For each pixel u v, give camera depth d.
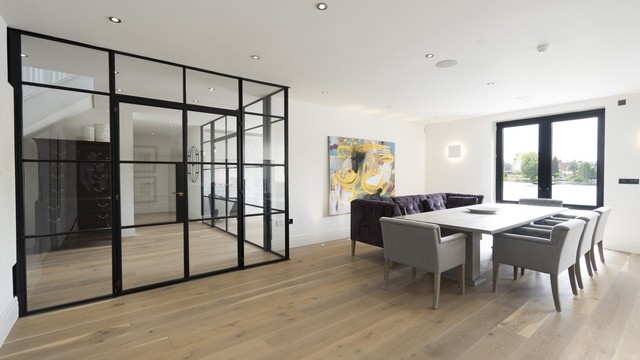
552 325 2.45
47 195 2.79
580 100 5.01
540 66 3.45
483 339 2.25
